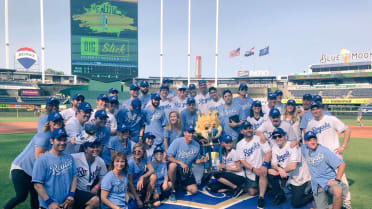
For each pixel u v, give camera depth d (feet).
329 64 209.05
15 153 33.68
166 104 26.84
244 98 25.76
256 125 22.74
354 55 196.44
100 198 15.35
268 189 18.99
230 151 19.67
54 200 12.51
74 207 13.53
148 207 16.35
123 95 114.83
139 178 16.55
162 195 17.92
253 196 18.93
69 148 15.51
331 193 14.17
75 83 202.49
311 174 15.15
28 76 203.41
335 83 199.21
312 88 197.26
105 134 17.74
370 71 175.32
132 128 21.89
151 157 18.24
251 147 18.79
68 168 12.92
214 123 20.15
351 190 19.26
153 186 16.61
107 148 18.01
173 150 18.58
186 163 18.95
